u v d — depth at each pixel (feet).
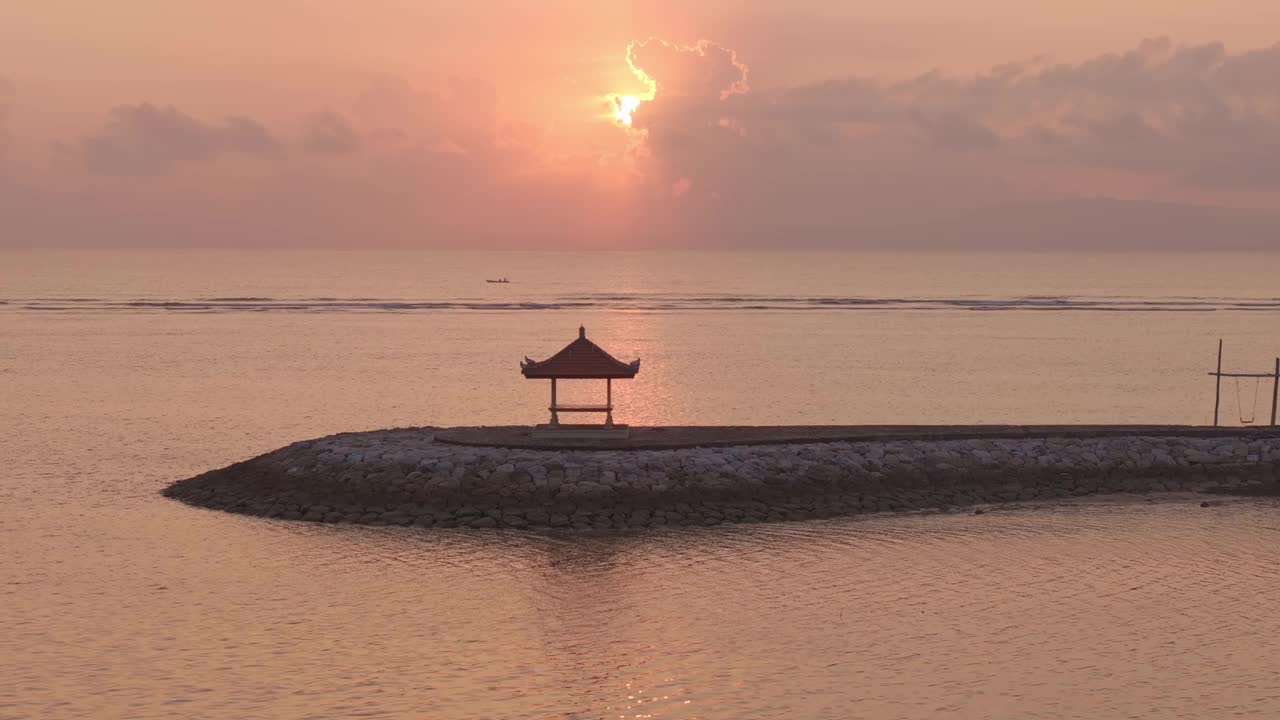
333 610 113.39
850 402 272.72
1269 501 155.33
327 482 153.28
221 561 128.98
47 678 96.58
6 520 146.61
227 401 269.64
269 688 94.94
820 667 99.25
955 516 147.74
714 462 154.30
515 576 123.95
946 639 105.60
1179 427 175.83
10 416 243.60
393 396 280.51
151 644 104.32
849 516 147.23
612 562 128.57
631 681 96.63
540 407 262.26
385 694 93.91
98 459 192.34
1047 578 122.62
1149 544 135.13
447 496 148.05
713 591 119.03
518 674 98.12
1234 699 93.04
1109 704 92.12
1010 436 170.71
